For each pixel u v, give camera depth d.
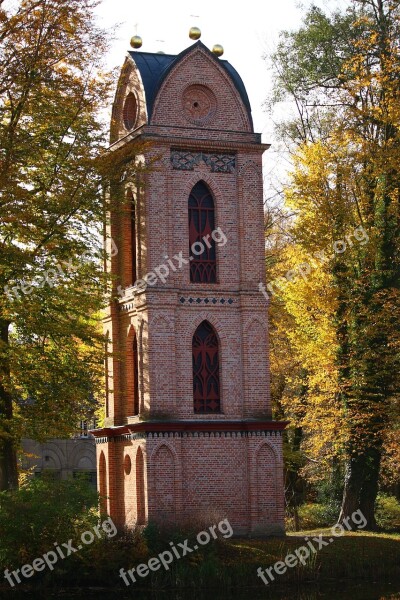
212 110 53.56
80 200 45.66
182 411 51.44
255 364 52.81
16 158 44.16
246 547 48.38
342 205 55.12
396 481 68.44
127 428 51.56
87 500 46.06
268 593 45.41
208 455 51.34
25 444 84.19
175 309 51.59
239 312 53.03
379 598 43.81
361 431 54.38
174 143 52.25
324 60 60.00
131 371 53.94
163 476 50.22
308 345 58.00
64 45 45.41
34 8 44.66
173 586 45.81
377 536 52.69
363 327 55.25
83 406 50.06
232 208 53.50
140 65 53.50
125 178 49.00
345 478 57.91
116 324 54.66
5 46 44.44
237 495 51.62
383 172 54.06
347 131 55.12
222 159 53.56
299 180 55.69
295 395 66.12
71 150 46.56
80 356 48.03
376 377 54.44
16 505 44.72
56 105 45.88
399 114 53.59
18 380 45.59
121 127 55.09
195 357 52.47
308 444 66.06
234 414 52.34
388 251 55.84
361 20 57.22
